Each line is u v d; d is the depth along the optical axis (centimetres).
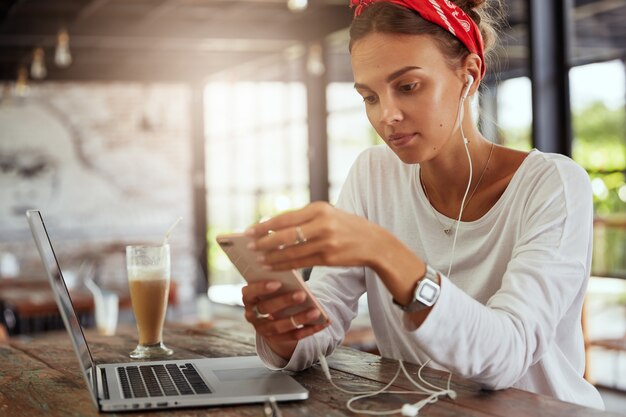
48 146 1048
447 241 141
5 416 112
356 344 447
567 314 131
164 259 154
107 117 1070
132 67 992
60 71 974
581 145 470
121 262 1066
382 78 119
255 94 940
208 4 675
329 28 699
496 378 110
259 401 111
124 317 853
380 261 100
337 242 96
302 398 113
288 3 660
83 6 677
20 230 1030
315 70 750
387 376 128
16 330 661
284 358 130
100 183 1068
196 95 1093
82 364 110
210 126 1079
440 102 121
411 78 118
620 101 454
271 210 911
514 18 493
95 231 1062
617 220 462
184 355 153
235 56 887
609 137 459
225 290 1038
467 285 138
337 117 761
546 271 117
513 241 131
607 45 460
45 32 719
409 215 147
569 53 473
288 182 866
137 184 1082
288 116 859
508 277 118
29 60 906
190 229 1100
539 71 472
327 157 779
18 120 1036
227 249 111
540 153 132
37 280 798
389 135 122
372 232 99
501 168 135
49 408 114
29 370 144
